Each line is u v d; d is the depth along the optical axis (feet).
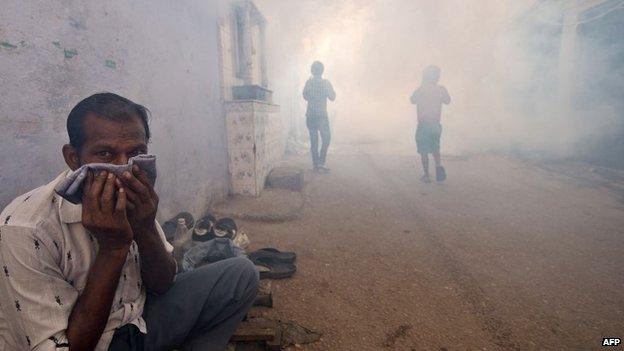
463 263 10.25
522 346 6.83
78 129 3.47
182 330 4.60
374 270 9.74
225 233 10.83
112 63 7.66
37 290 3.23
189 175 11.90
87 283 3.42
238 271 5.03
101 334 3.51
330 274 9.45
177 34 10.96
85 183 3.26
